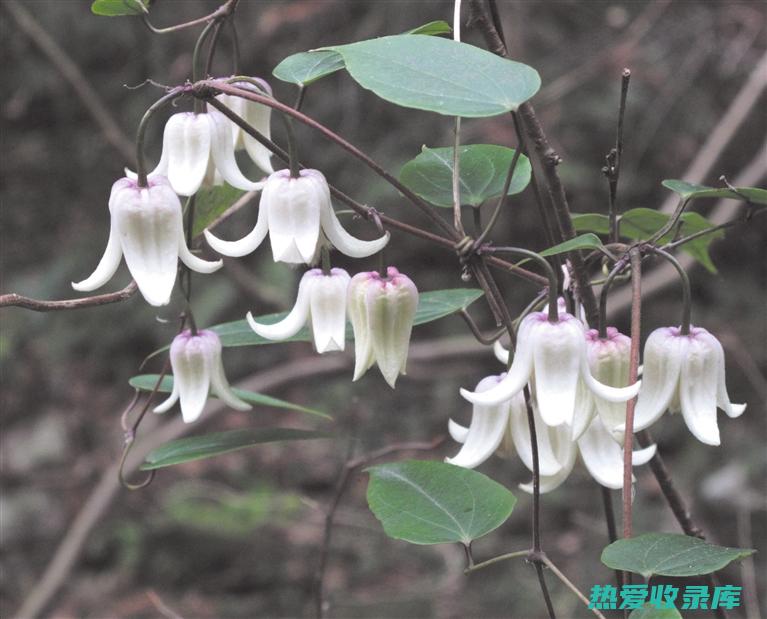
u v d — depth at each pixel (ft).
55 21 27.68
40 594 18.39
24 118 30.07
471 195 7.43
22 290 30.68
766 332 25.02
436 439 9.25
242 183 6.59
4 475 26.89
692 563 5.54
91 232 31.19
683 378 6.28
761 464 21.93
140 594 23.00
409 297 6.45
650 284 16.84
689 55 22.81
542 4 23.97
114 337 29.81
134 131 27.96
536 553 6.09
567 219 7.38
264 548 23.66
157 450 7.71
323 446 26.30
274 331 6.59
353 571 23.00
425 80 5.47
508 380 6.02
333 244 6.54
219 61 25.30
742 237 26.08
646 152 24.76
